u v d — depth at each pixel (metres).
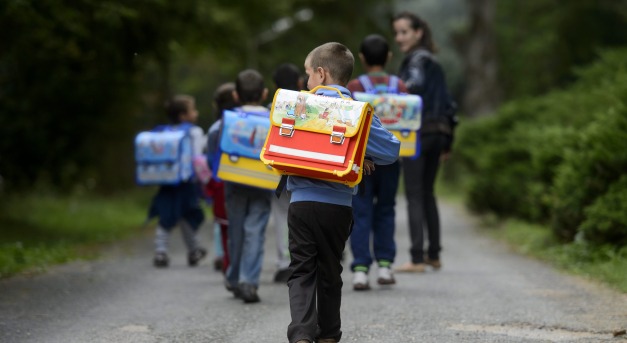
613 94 21.94
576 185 19.98
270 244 26.33
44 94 32.56
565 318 12.86
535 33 73.44
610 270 16.44
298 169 9.81
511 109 35.56
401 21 18.55
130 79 33.16
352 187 10.15
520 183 29.70
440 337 11.73
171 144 20.34
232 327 12.68
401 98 15.92
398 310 13.70
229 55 39.47
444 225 33.09
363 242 15.79
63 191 41.16
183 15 31.03
